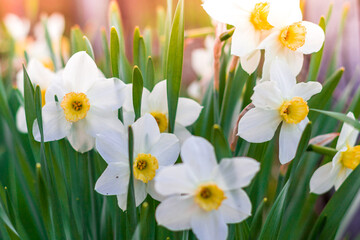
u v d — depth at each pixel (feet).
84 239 1.53
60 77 1.47
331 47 2.58
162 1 4.52
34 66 1.73
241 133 1.41
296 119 1.41
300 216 1.79
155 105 1.54
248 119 1.41
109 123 1.42
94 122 1.43
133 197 1.33
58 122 1.43
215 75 1.55
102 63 2.62
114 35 1.44
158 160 1.41
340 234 1.89
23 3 5.58
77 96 1.41
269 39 1.42
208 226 1.28
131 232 1.35
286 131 1.44
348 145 1.52
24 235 1.62
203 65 2.71
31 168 1.82
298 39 1.43
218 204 1.26
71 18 6.19
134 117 1.50
